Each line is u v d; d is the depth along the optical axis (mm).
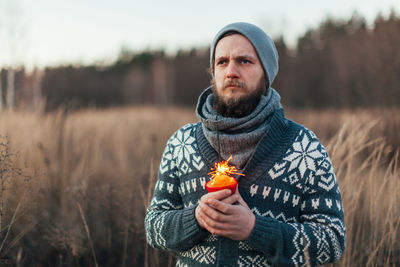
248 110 1124
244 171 1061
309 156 1074
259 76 1142
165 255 2115
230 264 1020
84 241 2225
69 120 3893
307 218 1059
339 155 1952
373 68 7223
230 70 1097
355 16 11172
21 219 2307
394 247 1774
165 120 6660
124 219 2254
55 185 2729
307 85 16547
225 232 934
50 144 3143
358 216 2092
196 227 1000
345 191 1896
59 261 2113
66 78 14531
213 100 1269
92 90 23906
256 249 987
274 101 1156
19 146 2492
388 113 4609
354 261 1935
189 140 1216
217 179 958
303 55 17812
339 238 1010
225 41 1137
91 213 2404
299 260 956
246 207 967
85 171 2998
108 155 4172
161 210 1200
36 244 2232
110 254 2232
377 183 1999
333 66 13875
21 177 2148
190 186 1151
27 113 3396
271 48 1174
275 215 1042
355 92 9898
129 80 30609
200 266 1066
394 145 2787
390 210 1765
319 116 5430
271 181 1049
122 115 7531
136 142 4512
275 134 1097
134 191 2348
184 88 28688
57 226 2061
